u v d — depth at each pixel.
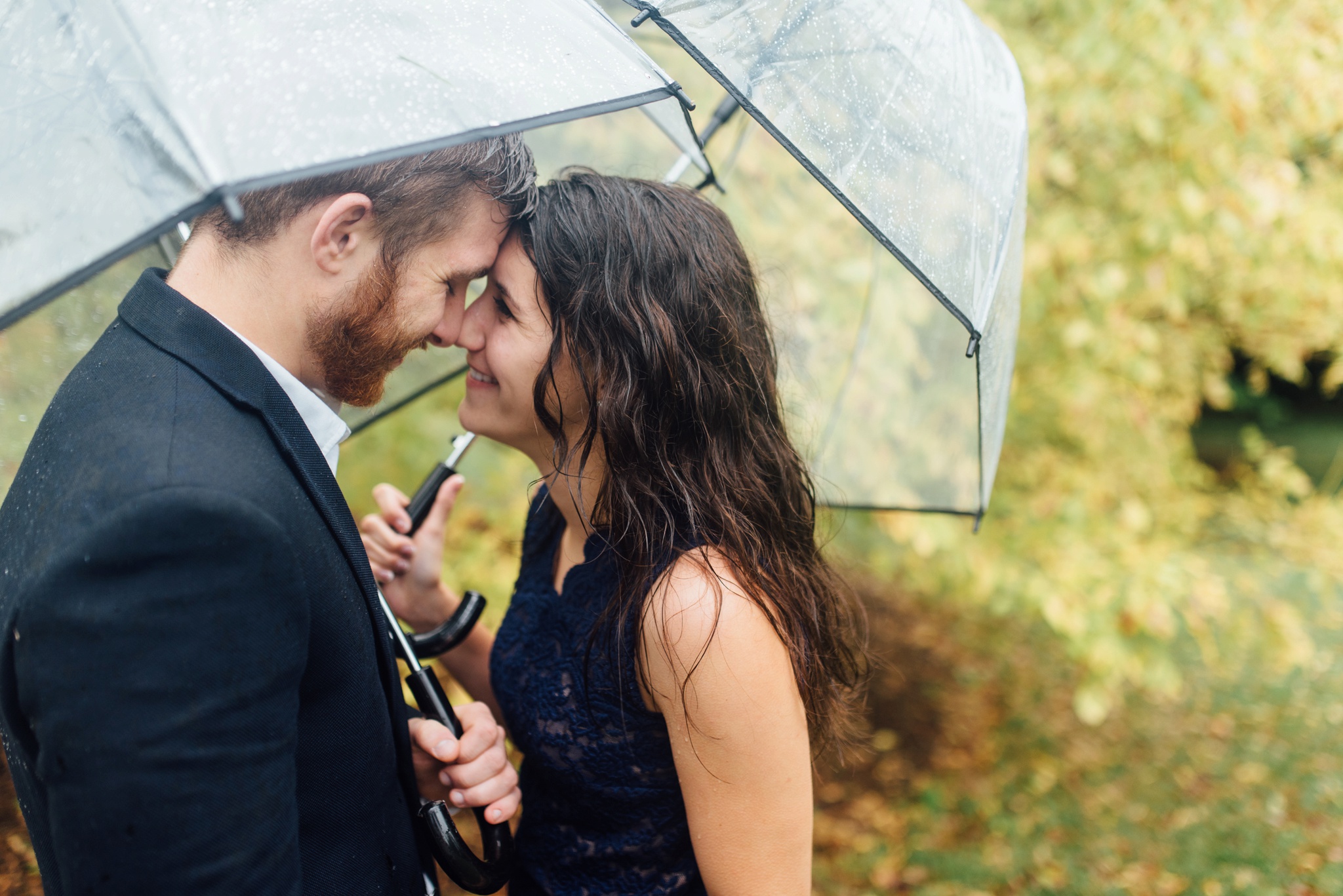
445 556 2.87
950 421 2.05
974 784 4.03
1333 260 3.77
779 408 1.44
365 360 1.08
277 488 0.91
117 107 0.76
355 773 1.02
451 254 1.11
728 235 1.32
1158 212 3.34
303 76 0.78
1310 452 9.63
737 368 1.29
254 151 0.72
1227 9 3.17
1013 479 3.65
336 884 1.00
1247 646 4.83
